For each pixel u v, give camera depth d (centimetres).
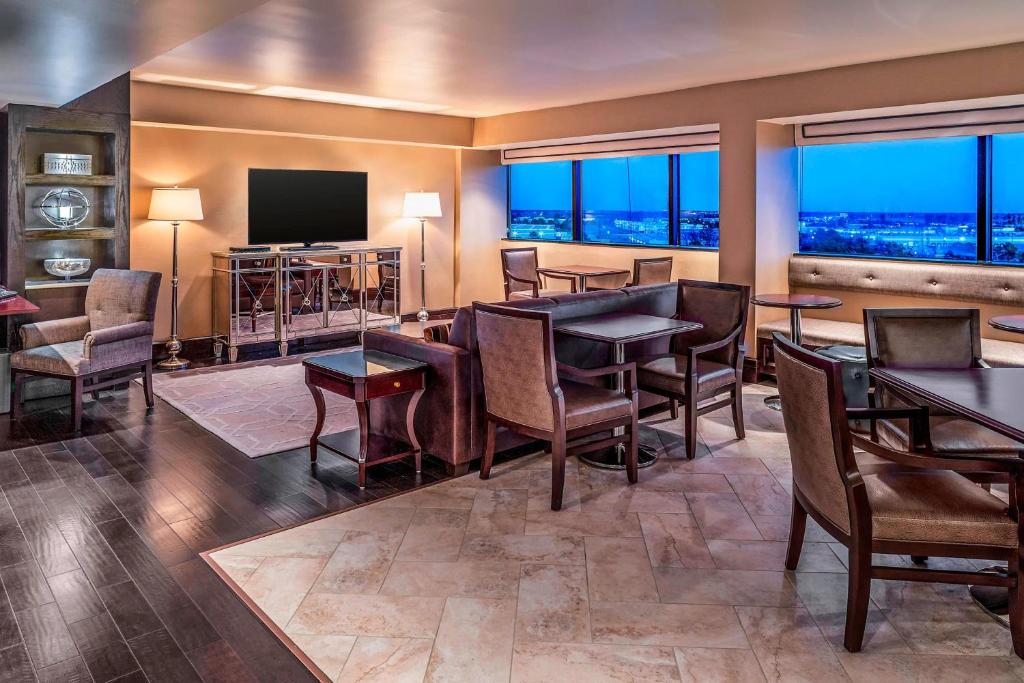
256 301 663
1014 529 215
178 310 674
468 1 344
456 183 865
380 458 365
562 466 328
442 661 219
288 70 520
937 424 307
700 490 354
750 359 582
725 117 572
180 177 663
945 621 240
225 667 216
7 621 240
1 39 283
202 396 524
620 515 324
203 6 238
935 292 539
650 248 741
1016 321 411
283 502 339
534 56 467
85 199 541
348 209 764
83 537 303
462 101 673
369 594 257
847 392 455
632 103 639
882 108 491
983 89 445
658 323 396
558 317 409
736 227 578
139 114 581
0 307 435
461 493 350
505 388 345
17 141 485
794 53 460
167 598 255
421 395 377
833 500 230
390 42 428
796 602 251
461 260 872
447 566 278
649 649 224
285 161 727
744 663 217
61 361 445
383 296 791
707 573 272
